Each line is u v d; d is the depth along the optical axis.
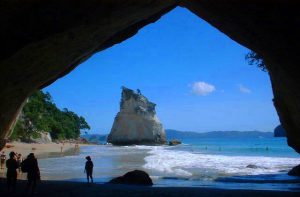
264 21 12.88
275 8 12.02
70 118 116.31
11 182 14.84
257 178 23.75
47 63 14.20
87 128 122.94
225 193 15.06
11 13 11.20
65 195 14.26
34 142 72.38
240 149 75.62
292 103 17.22
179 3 15.69
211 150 72.75
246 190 15.99
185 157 47.00
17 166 14.28
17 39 11.91
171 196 14.22
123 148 81.69
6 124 16.31
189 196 14.21
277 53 14.12
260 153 60.84
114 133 111.44
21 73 13.53
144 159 42.97
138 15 14.54
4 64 12.25
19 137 68.19
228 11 13.76
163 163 37.03
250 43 15.61
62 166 32.47
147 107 111.75
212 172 28.05
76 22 12.53
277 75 16.30
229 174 26.58
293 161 40.06
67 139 106.81
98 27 13.62
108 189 16.14
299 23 12.02
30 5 11.31
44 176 24.88
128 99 111.62
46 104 98.50
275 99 19.86
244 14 13.25
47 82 17.25
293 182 21.28
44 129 77.62
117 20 13.84
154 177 24.53
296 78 14.20
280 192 15.37
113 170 29.95
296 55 13.19
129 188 16.53
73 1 11.90
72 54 14.89
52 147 64.31
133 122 109.69
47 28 12.14
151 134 109.06
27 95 16.16
